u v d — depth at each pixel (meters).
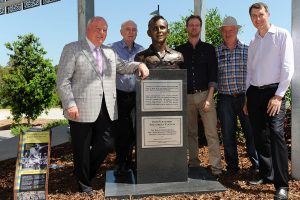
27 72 15.54
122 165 4.96
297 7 4.53
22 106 15.48
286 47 3.94
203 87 4.95
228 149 5.15
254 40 4.30
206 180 4.63
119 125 4.93
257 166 5.20
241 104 5.04
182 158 4.56
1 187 5.00
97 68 4.19
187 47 4.96
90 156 4.42
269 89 4.12
